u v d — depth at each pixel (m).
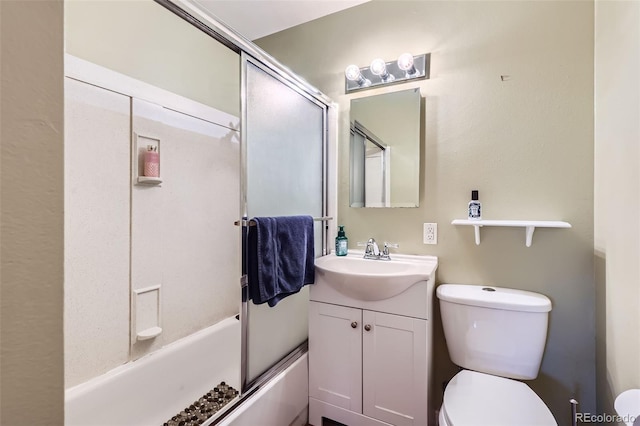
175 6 1.07
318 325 1.63
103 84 1.48
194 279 1.96
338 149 2.01
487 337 1.38
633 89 1.02
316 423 1.62
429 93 1.75
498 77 1.59
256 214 1.41
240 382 1.33
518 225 1.42
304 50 2.13
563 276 1.46
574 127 1.44
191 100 1.92
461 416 1.08
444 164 1.71
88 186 1.42
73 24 1.38
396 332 1.43
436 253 1.73
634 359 1.00
